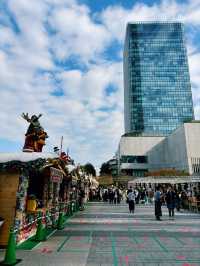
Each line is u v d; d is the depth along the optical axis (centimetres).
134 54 13862
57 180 1552
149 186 4956
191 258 841
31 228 1199
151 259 827
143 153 10106
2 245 962
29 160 1018
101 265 759
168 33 14175
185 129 7712
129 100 13462
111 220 1823
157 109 13038
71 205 2155
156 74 13525
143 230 1391
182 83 13425
